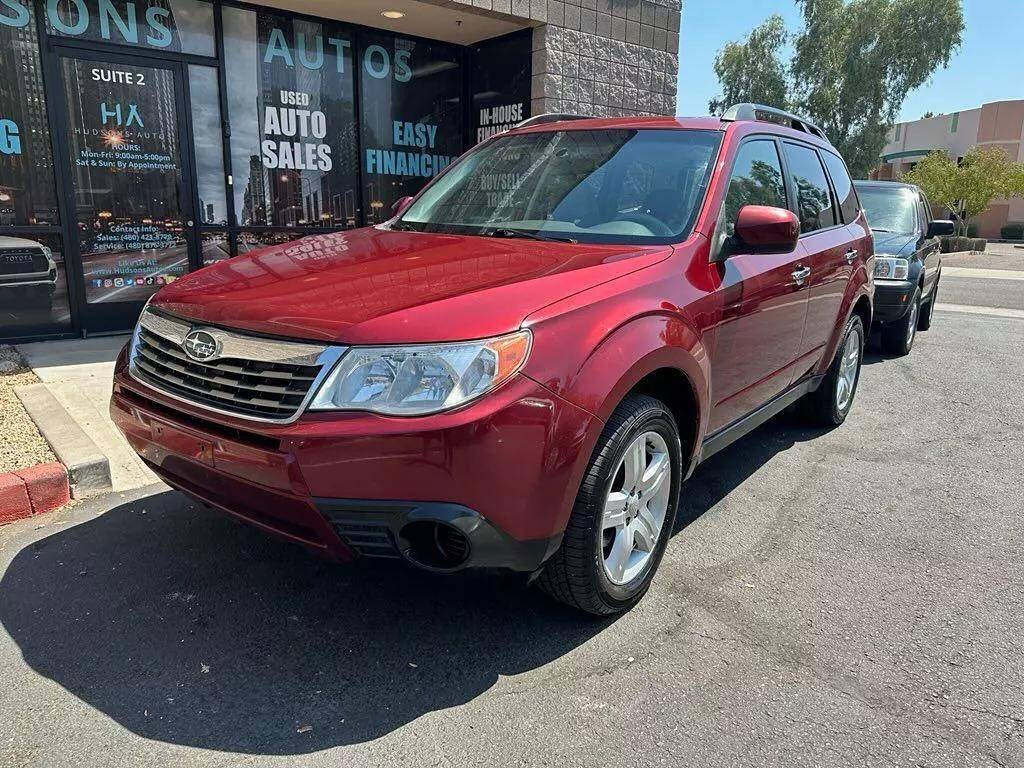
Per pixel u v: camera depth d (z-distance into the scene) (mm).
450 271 2732
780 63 39438
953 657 2693
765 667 2611
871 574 3293
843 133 37344
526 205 3572
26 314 6742
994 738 2285
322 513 2252
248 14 7578
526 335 2322
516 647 2693
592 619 2871
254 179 7938
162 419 2611
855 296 4980
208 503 2688
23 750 2152
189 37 7266
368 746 2203
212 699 2389
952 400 6266
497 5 7848
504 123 9094
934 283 9656
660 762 2160
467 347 2232
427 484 2186
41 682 2447
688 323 2916
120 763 2113
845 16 36625
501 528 2273
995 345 8953
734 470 4547
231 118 7660
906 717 2373
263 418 2316
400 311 2336
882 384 6828
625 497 2775
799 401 5320
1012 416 5797
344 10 7785
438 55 9148
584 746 2219
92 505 3732
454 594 3025
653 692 2465
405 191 9219
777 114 4453
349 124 8555
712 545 3545
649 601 3023
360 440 2164
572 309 2488
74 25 6617
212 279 2955
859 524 3811
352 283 2662
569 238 3266
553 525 2391
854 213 5340
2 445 4031
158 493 3881
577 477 2426
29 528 3494
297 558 3277
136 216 7227
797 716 2367
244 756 2154
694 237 3168
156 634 2723
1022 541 3648
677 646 2721
